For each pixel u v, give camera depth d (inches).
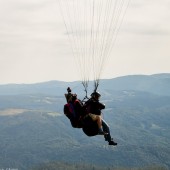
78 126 690.2
